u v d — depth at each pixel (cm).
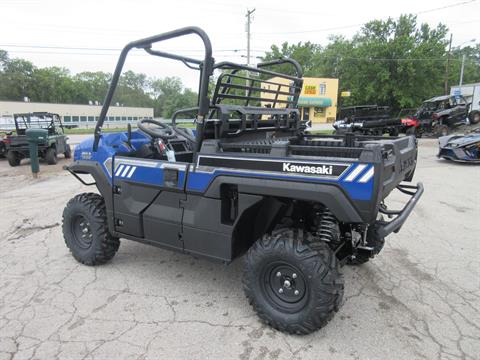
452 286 307
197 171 260
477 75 5397
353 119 1694
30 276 334
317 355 222
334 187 208
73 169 347
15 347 232
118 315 267
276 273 242
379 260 360
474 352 223
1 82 7212
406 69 3584
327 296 220
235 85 280
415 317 262
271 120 328
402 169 264
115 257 375
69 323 258
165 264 357
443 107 1845
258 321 259
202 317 264
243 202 243
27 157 1148
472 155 914
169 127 345
